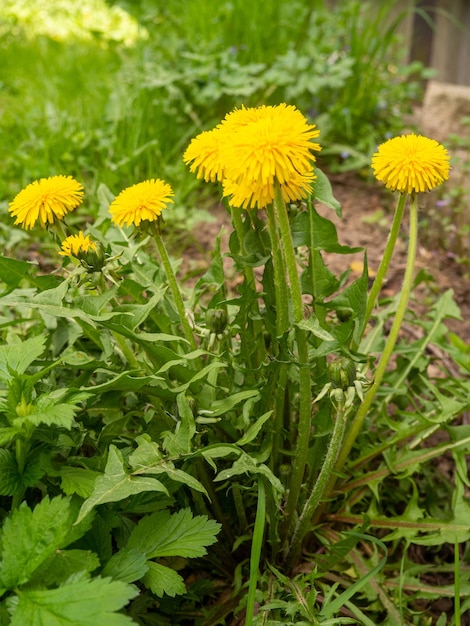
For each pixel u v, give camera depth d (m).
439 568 0.35
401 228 0.64
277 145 0.23
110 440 0.30
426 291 0.56
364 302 0.30
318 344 0.32
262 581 0.31
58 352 0.36
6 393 0.26
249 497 0.33
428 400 0.42
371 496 0.38
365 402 0.33
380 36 0.82
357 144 0.74
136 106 0.69
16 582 0.22
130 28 1.22
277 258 0.28
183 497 0.30
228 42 0.79
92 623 0.20
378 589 0.32
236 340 0.39
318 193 0.30
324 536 0.35
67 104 0.80
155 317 0.33
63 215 0.30
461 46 0.88
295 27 0.80
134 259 0.36
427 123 0.77
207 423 0.28
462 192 0.64
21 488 0.25
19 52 1.07
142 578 0.25
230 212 0.30
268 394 0.30
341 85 0.70
